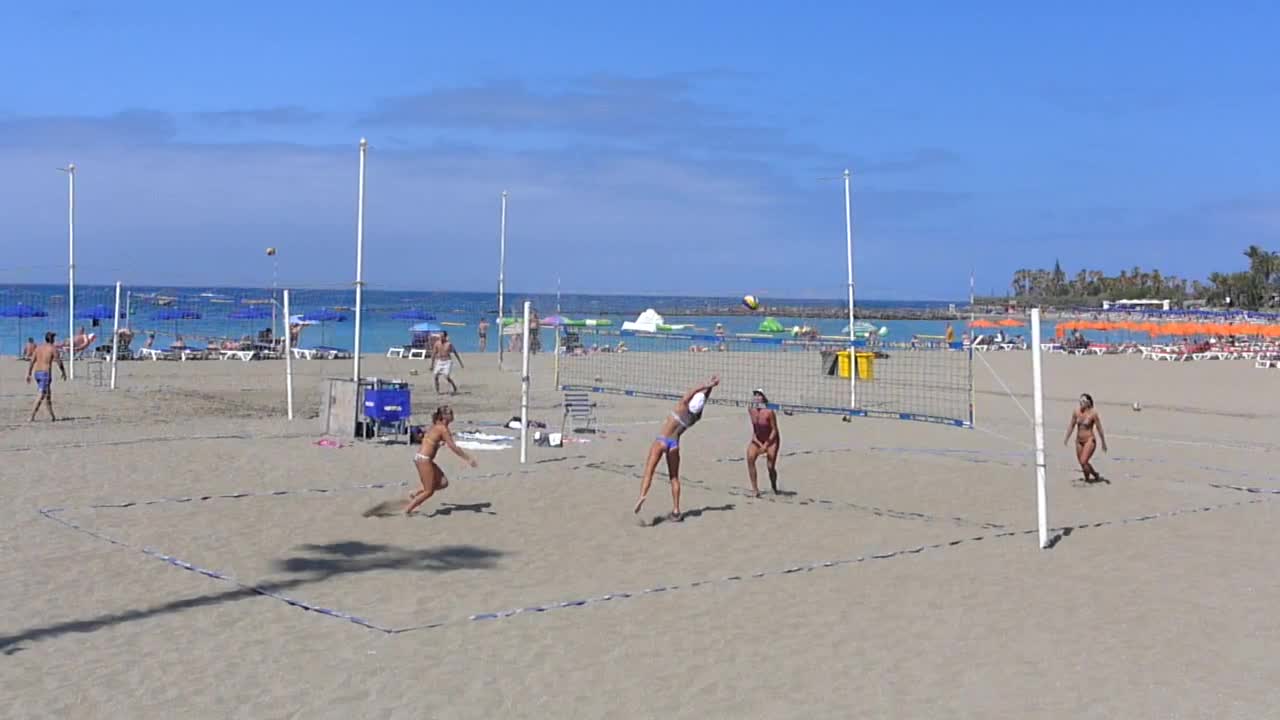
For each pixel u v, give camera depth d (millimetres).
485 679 6188
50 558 8844
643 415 21219
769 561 9281
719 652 6750
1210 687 6195
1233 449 17359
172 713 5598
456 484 12766
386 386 16797
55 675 6152
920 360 35750
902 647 6902
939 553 9648
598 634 7090
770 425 12562
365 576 8531
